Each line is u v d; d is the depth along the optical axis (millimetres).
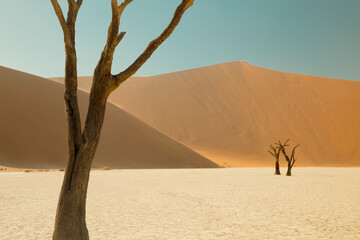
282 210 11070
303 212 10648
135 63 4906
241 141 92688
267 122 98750
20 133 58188
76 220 4727
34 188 18703
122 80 4875
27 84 68250
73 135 4789
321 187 19562
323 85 111062
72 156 4781
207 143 92312
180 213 10523
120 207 11805
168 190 17703
